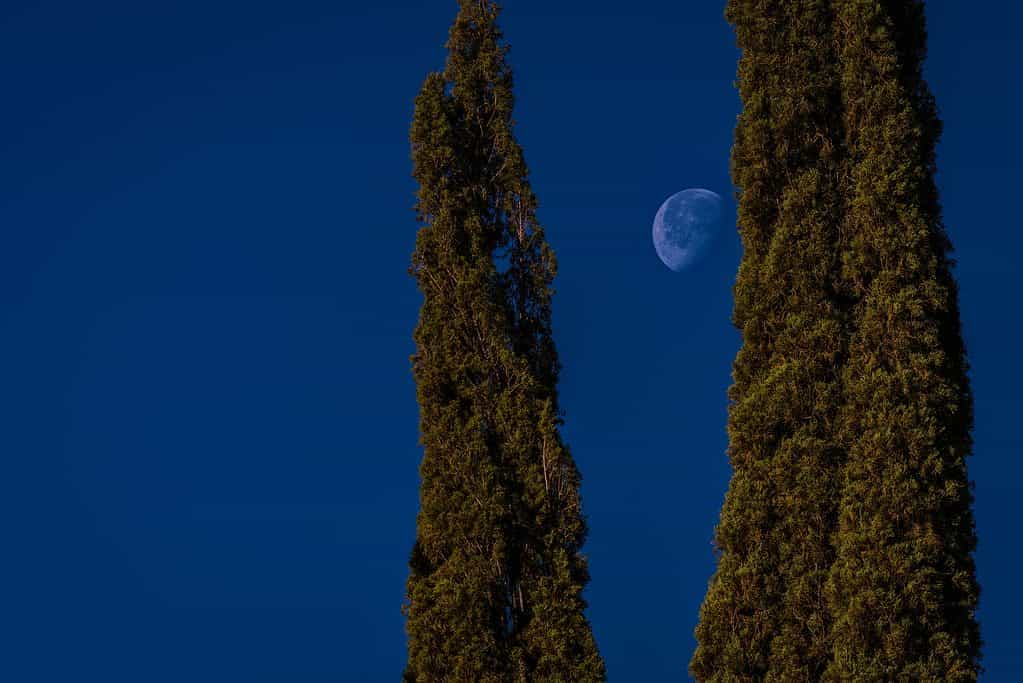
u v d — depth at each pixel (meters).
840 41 58.69
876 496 54.09
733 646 55.53
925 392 54.56
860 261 56.59
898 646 52.72
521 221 63.91
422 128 64.00
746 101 59.50
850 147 58.12
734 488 56.81
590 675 58.69
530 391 61.34
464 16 65.31
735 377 58.12
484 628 59.09
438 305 62.56
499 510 59.81
